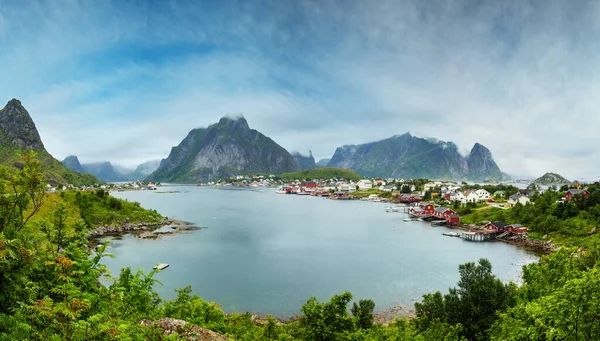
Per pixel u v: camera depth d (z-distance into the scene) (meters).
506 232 116.06
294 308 54.50
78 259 13.18
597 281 15.52
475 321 30.91
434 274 72.38
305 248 96.69
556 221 107.19
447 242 108.19
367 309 37.75
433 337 27.75
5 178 15.60
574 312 15.66
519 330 20.88
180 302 31.00
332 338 24.97
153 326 15.59
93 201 128.38
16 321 10.00
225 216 165.00
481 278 33.84
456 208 173.38
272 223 144.12
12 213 15.28
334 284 65.50
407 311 53.50
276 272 72.56
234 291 61.22
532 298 28.52
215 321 29.12
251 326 34.56
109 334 10.48
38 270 12.51
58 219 15.75
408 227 139.62
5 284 10.84
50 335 10.24
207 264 78.12
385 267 77.44
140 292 16.98
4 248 10.82
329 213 187.38
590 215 103.00
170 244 98.81
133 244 98.12
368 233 124.06
